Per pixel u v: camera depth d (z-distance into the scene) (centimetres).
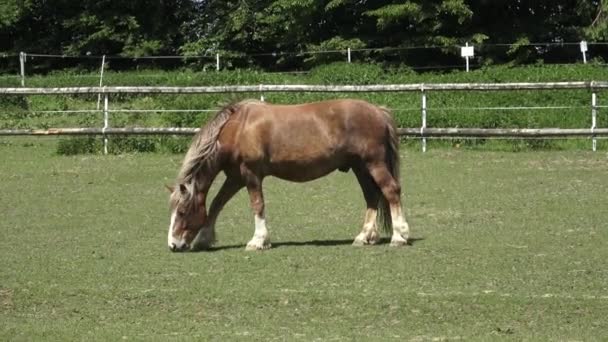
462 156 1812
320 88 1978
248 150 1016
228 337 691
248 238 1103
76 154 1958
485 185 1477
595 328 701
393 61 3219
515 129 1906
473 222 1176
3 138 2205
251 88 1997
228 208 1324
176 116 2216
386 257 962
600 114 2084
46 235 1127
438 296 791
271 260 960
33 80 3109
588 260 933
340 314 746
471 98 2317
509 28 3203
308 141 1016
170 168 1734
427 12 3056
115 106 2561
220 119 1030
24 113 2422
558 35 3219
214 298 801
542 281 843
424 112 1989
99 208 1329
